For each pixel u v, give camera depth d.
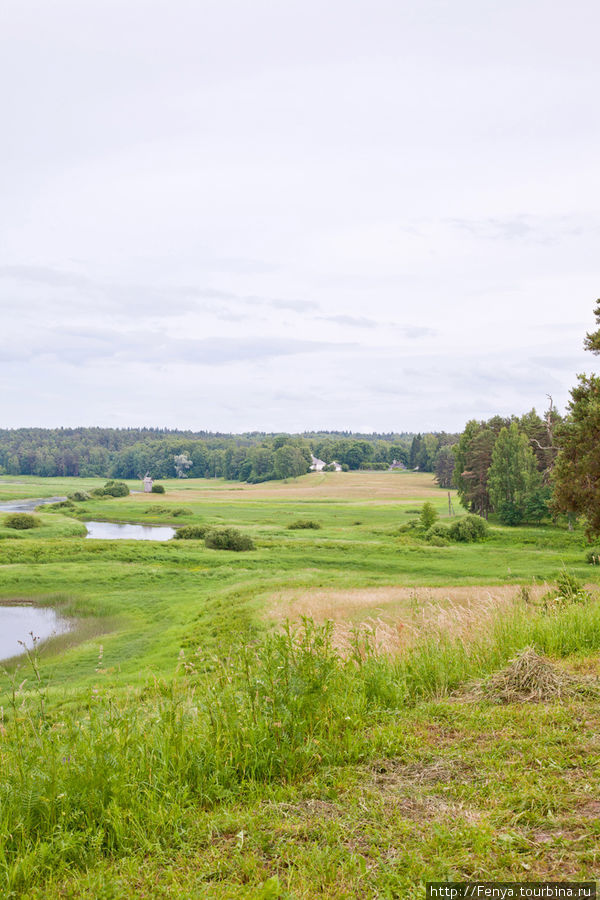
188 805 4.48
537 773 4.39
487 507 104.81
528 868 3.25
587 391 35.16
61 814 4.17
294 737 5.25
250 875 3.51
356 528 94.81
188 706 5.75
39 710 5.41
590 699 6.02
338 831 3.86
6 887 3.52
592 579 39.41
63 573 52.69
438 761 4.85
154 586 48.94
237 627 29.48
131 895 3.36
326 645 6.57
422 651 7.72
